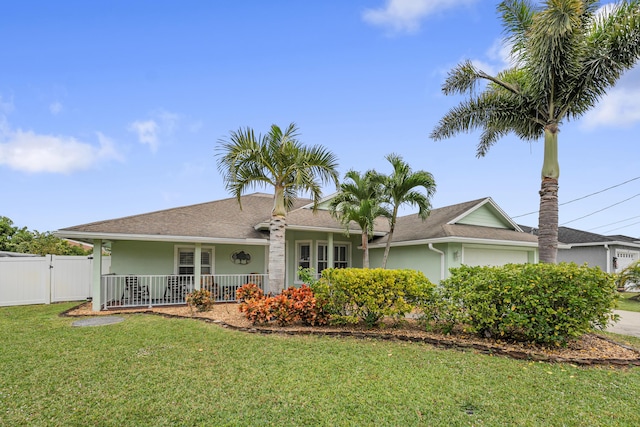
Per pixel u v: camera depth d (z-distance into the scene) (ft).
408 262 46.32
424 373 17.99
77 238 40.19
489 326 23.75
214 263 49.11
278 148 31.81
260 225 46.26
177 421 13.01
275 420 13.14
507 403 14.69
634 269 58.54
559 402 14.83
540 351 21.80
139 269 45.85
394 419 13.29
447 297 25.72
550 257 29.45
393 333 25.86
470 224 47.29
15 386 15.98
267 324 28.86
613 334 28.32
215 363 19.27
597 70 29.09
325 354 21.01
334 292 27.89
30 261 45.91
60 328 28.12
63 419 13.07
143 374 17.56
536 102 32.07
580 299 21.11
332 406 14.25
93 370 18.08
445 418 13.39
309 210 52.80
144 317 33.40
